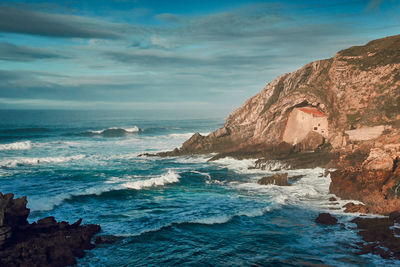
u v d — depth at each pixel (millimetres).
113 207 31938
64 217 28812
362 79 59594
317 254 21484
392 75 56688
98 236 23922
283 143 58469
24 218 22750
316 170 46656
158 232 25438
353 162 44844
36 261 19359
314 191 36344
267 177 41188
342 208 30594
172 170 50875
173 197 35438
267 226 26609
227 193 36969
